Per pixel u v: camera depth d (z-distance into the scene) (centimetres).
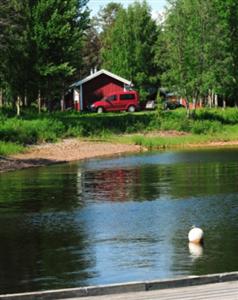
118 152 4800
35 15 6612
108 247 1744
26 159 4134
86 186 2933
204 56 6350
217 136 5712
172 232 1920
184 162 4003
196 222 2064
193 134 5753
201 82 6272
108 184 2997
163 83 6588
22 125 5072
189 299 1188
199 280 1286
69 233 1930
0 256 1673
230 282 1295
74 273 1498
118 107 7531
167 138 5425
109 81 8225
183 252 1673
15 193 2734
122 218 2150
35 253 1694
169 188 2828
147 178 3206
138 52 9656
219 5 6769
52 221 2114
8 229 2002
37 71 6606
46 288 1389
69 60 6881
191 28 6375
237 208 2305
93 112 7525
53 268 1544
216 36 6438
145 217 2162
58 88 6981
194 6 6431
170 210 2284
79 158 4362
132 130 5684
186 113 6147
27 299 1220
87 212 2270
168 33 6431
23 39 6475
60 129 5247
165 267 1534
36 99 7481
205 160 4112
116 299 1203
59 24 6638
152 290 1259
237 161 4006
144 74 9581
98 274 1486
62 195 2664
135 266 1546
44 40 6625
